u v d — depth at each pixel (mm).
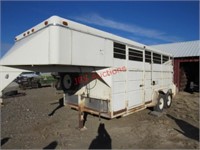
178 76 15461
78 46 4516
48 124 6125
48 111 7883
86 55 4723
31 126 5934
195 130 5695
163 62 9000
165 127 5902
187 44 17344
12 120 6598
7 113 7621
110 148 4352
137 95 6781
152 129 5668
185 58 15133
